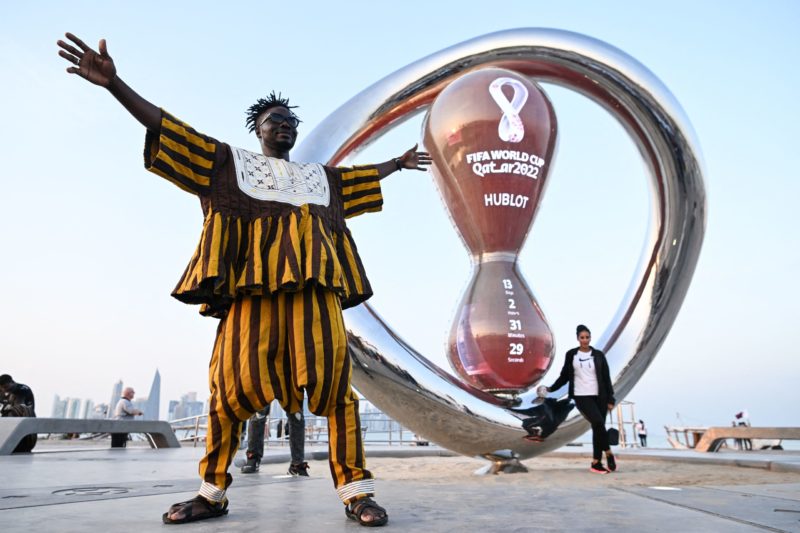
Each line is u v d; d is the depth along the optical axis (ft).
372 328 17.30
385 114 21.83
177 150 7.04
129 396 39.09
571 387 18.51
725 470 19.65
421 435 18.15
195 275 6.86
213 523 6.68
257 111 8.82
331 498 9.41
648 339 19.52
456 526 6.33
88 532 5.95
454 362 17.78
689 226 19.72
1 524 6.42
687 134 19.98
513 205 17.48
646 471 19.19
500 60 21.91
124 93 6.69
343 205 8.42
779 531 5.93
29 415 30.78
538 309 17.48
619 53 20.97
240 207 7.30
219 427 7.18
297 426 16.16
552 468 21.79
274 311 7.14
